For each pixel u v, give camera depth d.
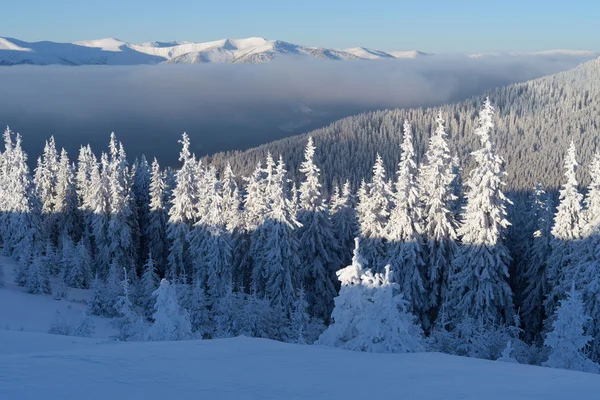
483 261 33.00
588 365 20.08
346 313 16.27
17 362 11.46
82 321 29.58
